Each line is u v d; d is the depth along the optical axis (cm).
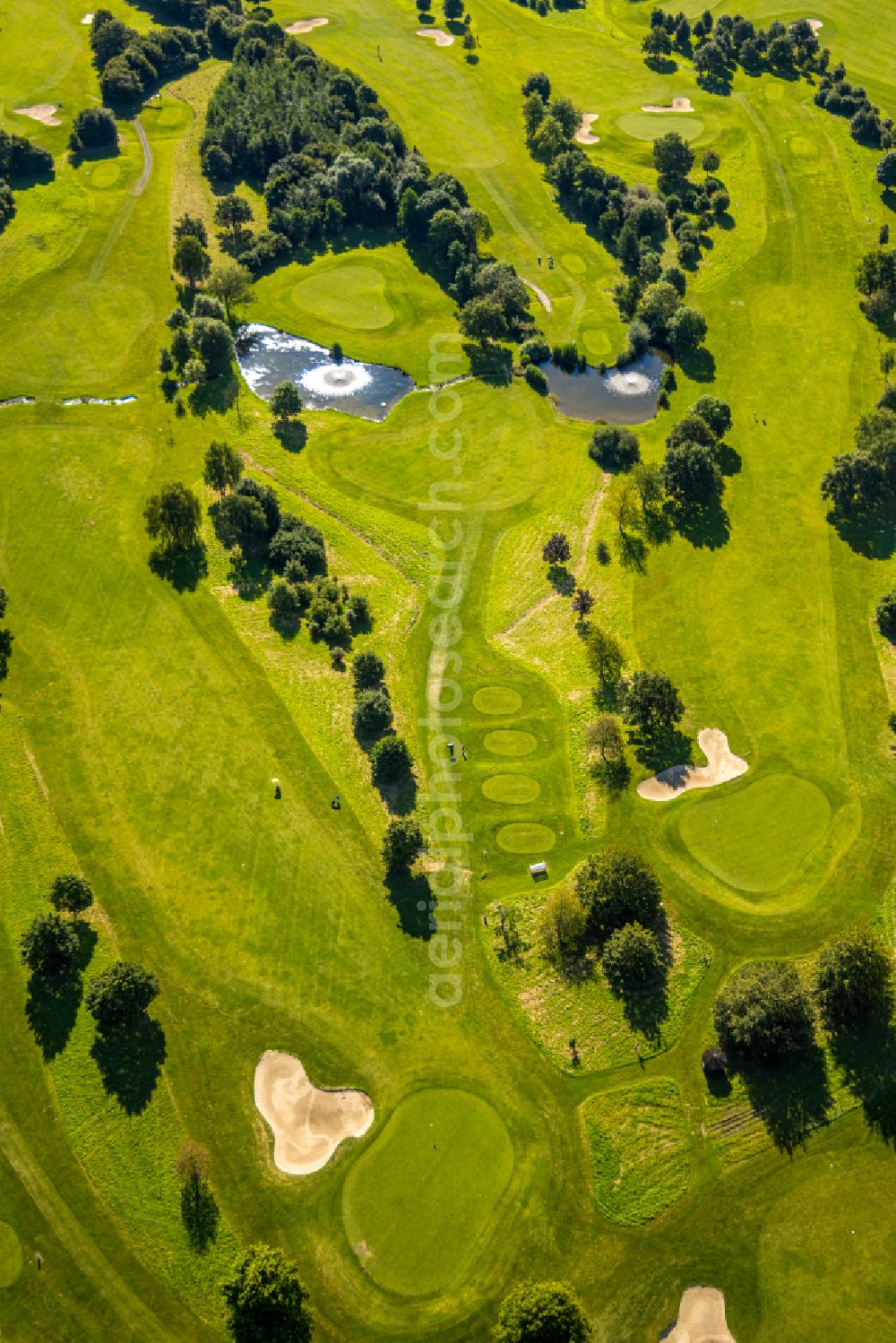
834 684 11075
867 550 12600
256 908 9175
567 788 10162
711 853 9612
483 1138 7925
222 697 10806
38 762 10175
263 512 12400
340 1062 8312
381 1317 7162
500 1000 8650
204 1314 7188
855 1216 7556
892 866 9512
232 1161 7800
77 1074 8188
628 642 11506
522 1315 6656
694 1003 8619
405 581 12200
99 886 9294
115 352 15012
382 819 9862
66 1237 7469
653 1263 7369
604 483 13462
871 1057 8250
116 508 12756
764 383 15112
